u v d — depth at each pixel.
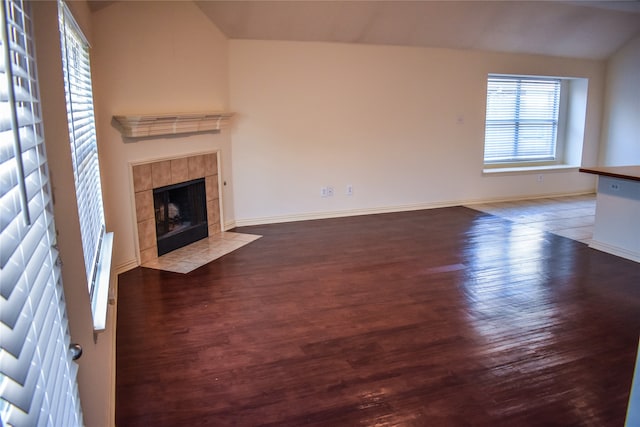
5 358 0.71
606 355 2.74
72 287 1.45
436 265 4.27
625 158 7.09
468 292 3.66
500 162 7.33
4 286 0.70
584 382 2.47
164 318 3.21
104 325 1.71
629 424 1.41
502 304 3.45
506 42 6.24
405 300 3.51
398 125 6.13
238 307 3.38
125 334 2.99
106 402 1.96
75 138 1.97
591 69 7.13
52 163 1.35
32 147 0.98
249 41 5.18
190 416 2.21
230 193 5.42
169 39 4.29
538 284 3.83
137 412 2.24
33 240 0.92
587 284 3.83
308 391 2.40
